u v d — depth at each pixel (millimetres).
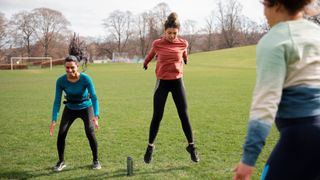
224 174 5238
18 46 80562
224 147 6746
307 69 2189
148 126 8984
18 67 54500
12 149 6859
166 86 5332
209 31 99438
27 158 6242
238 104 12992
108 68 46656
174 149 6652
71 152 6559
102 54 92688
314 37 2232
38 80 27406
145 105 13094
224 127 8680
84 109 5645
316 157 2156
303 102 2186
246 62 56281
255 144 2088
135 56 89188
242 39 100500
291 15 2320
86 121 5625
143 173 5340
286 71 2191
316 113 2191
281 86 2123
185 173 5312
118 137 7727
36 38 82438
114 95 16484
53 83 24297
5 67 54031
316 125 2166
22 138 7797
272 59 2127
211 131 8219
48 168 5672
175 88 5336
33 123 9594
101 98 15328
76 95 5523
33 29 81500
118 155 6336
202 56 67062
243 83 22719
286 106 2219
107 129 8617
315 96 2197
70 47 6719
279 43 2156
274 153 2293
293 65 2180
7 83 24406
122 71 39219
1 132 8422
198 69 41750
